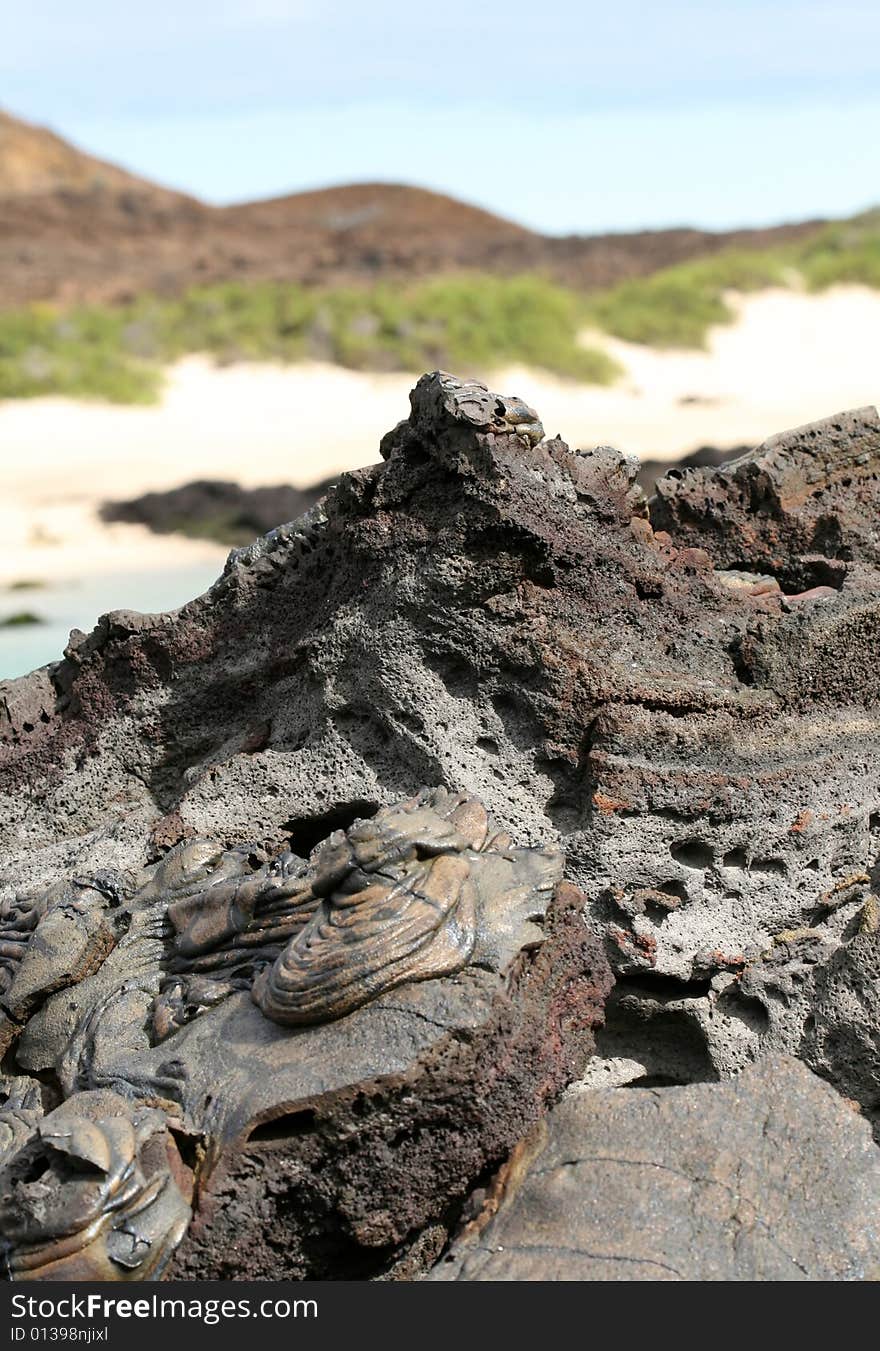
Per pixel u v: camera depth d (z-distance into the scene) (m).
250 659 2.16
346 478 2.09
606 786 1.99
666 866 2.00
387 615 2.04
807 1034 1.99
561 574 2.02
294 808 2.08
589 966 1.88
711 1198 1.75
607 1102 1.82
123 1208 1.71
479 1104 1.76
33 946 1.98
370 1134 1.74
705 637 2.08
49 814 2.20
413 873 1.80
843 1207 1.75
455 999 1.76
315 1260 1.78
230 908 1.92
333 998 1.76
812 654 2.04
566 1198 1.76
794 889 2.02
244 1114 1.74
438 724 2.02
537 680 2.01
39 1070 1.94
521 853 1.87
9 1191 1.74
